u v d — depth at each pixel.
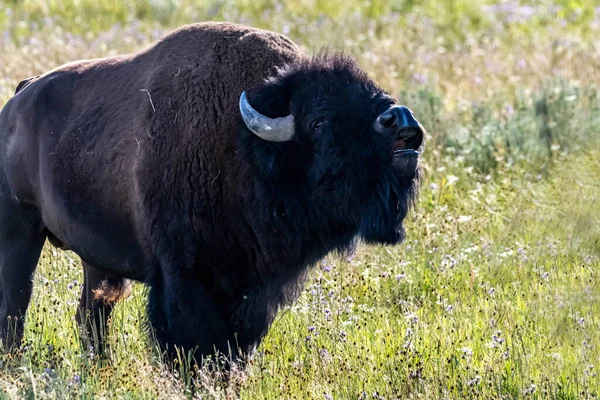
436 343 23.52
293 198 21.56
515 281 27.67
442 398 20.39
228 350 21.81
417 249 30.47
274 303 22.86
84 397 19.69
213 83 22.25
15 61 50.12
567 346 23.06
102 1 74.00
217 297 22.67
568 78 48.72
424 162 36.75
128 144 23.02
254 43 22.67
